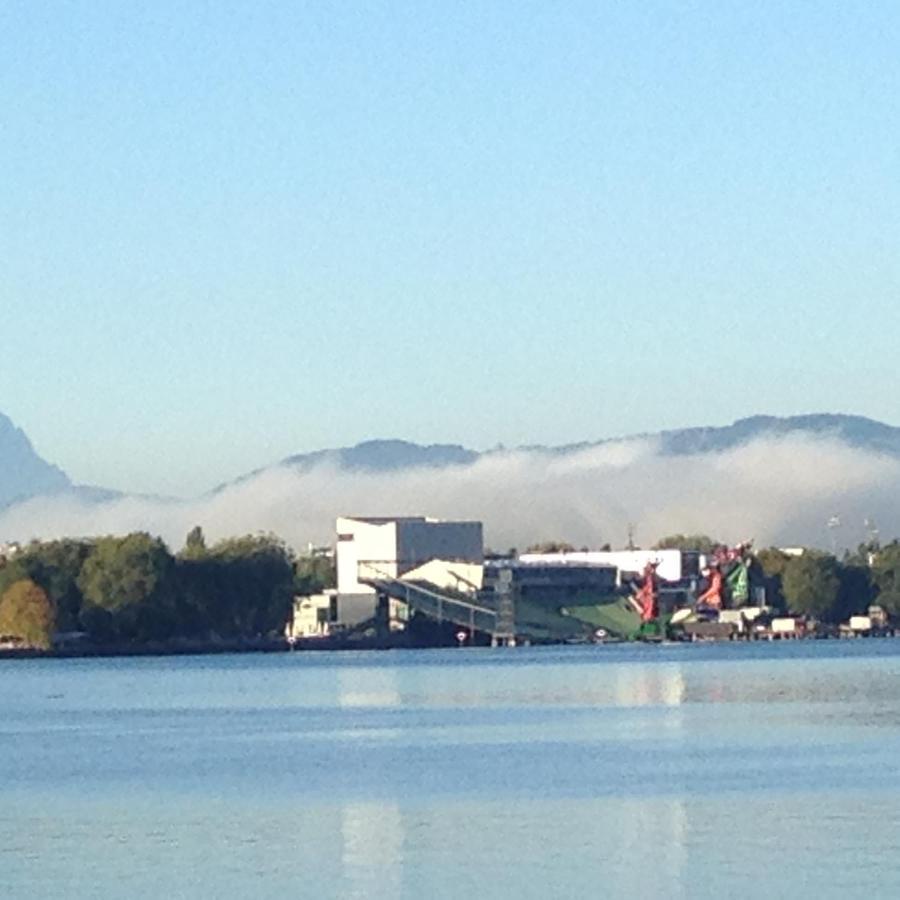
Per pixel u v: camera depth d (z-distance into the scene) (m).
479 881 144.75
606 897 138.00
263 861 155.00
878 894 136.12
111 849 162.25
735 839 162.00
